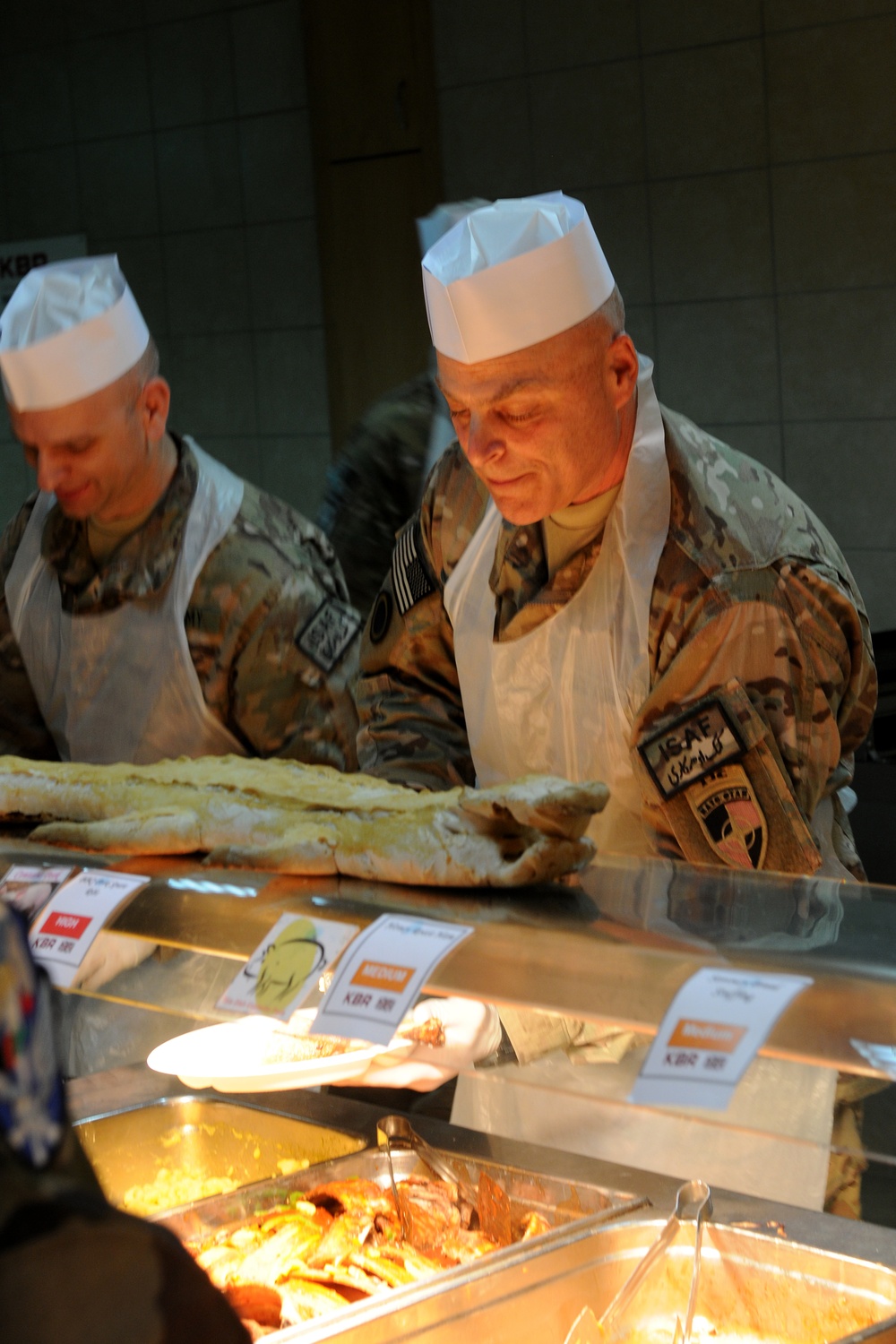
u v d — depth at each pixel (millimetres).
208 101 5930
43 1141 574
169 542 1931
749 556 1444
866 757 3254
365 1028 1006
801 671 1432
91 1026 1731
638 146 4980
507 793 1144
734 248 4855
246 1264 1326
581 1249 1271
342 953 1074
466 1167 1450
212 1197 1419
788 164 4691
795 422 4852
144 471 1928
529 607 1571
